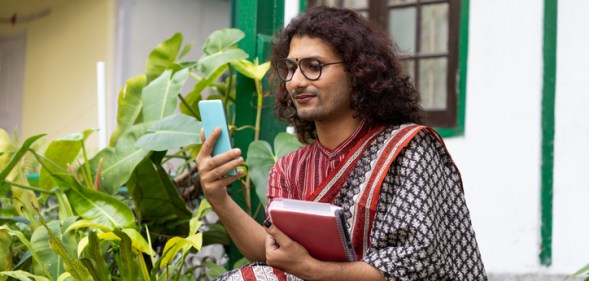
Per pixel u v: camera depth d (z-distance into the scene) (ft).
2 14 32.91
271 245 8.95
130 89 15.42
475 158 18.90
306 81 9.36
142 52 28.99
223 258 16.75
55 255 12.36
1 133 14.28
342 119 9.56
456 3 19.72
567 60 17.95
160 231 14.47
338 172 9.35
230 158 9.32
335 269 8.74
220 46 14.79
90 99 29.22
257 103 14.73
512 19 18.60
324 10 9.60
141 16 28.91
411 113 9.82
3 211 14.57
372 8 21.17
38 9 31.55
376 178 9.08
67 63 30.25
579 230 17.72
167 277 11.75
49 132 30.63
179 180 15.31
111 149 14.03
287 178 9.95
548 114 18.11
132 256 11.55
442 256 9.00
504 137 18.57
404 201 8.91
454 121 19.44
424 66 20.11
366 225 9.08
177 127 13.00
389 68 9.63
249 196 14.25
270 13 15.25
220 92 15.84
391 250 8.77
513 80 18.53
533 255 18.15
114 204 12.89
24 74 31.89
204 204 12.78
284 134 13.78
